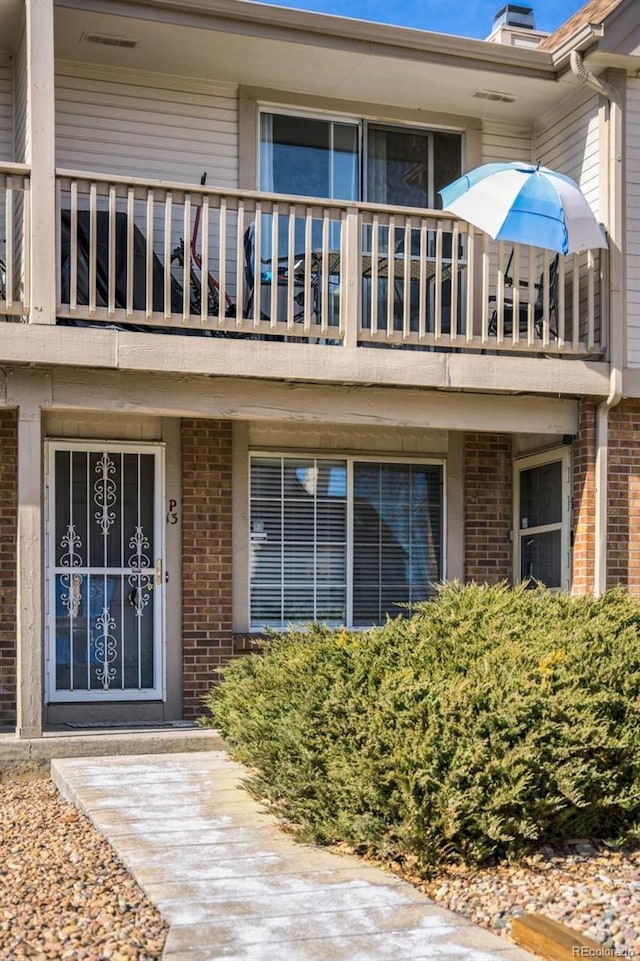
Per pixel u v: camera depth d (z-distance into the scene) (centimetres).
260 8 866
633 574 938
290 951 432
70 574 926
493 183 857
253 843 580
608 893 499
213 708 782
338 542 1004
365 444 1014
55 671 916
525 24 1162
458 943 441
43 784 756
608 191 930
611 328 921
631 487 941
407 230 869
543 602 697
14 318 902
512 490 1046
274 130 996
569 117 1002
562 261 911
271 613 980
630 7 897
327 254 853
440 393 905
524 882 516
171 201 815
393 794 537
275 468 991
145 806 651
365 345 995
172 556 948
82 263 884
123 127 951
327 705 582
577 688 585
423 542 1027
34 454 791
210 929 456
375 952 431
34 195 782
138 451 946
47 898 502
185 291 816
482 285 981
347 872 533
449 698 554
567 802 550
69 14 844
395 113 1021
